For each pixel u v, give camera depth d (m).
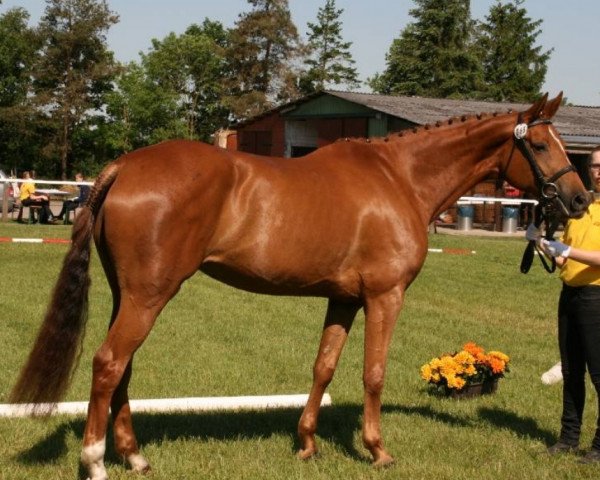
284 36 64.12
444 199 5.14
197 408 5.88
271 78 64.69
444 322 10.23
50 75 56.84
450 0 57.78
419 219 4.94
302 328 9.28
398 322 10.09
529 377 7.57
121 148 61.44
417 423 5.87
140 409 5.70
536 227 5.14
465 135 5.11
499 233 25.25
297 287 4.57
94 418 4.09
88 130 60.66
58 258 14.52
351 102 28.27
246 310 10.30
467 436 5.59
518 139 5.05
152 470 4.55
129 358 4.16
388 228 4.66
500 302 11.97
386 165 4.95
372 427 4.82
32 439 5.02
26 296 10.41
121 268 4.14
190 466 4.67
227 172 4.30
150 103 60.97
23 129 55.78
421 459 5.06
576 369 5.24
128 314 4.14
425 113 26.12
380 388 4.77
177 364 7.36
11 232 18.41
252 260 4.38
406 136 5.09
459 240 21.92
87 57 58.06
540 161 5.03
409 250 4.72
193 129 66.50
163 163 4.20
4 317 9.02
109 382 4.09
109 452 4.80
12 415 5.35
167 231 4.11
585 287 5.04
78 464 4.60
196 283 12.50
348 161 4.82
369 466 4.86
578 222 5.15
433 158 5.07
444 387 6.81
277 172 4.48
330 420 5.87
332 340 4.99
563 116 28.72
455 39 58.44
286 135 33.12
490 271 15.50
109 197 4.14
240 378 6.97
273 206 4.37
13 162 59.06
